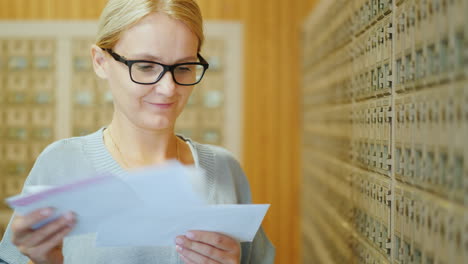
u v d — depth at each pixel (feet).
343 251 5.66
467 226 2.34
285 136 11.14
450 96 2.54
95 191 2.69
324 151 7.56
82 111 10.75
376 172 4.08
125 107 3.57
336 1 6.44
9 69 10.70
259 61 11.09
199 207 2.98
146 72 3.43
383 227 3.84
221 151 4.46
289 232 11.21
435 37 2.74
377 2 4.04
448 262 2.56
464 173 2.37
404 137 3.31
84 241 3.68
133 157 3.83
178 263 3.75
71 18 10.75
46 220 2.87
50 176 3.76
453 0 2.49
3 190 10.70
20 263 3.66
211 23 11.02
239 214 3.20
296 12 11.04
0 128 10.70
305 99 10.38
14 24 10.69
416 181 3.07
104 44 3.54
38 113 10.74
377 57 4.05
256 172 11.14
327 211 7.12
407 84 3.24
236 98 11.07
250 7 11.05
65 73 10.73
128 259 3.69
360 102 4.77
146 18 3.37
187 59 3.47
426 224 2.89
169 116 3.56
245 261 4.25
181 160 4.08
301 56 10.93
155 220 2.99
